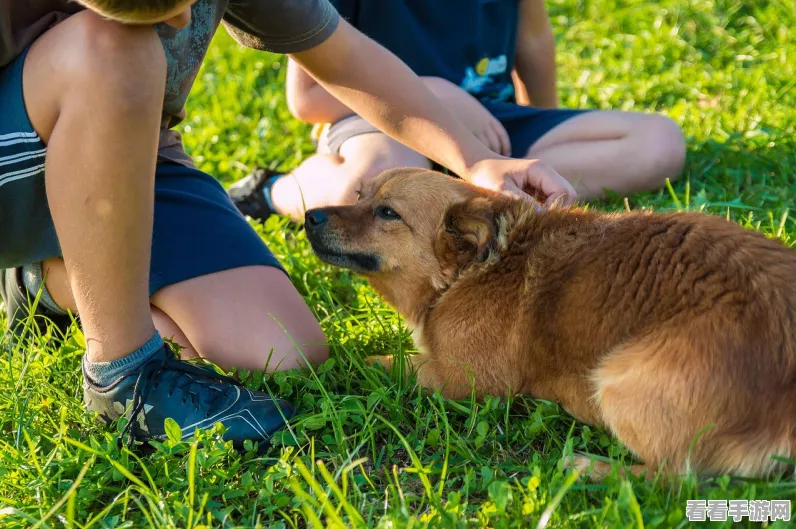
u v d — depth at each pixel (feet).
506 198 5.37
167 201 5.44
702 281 4.67
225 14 5.48
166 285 5.28
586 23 9.66
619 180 6.68
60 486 4.66
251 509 4.64
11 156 4.74
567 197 5.52
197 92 8.61
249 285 5.35
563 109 6.89
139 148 4.56
